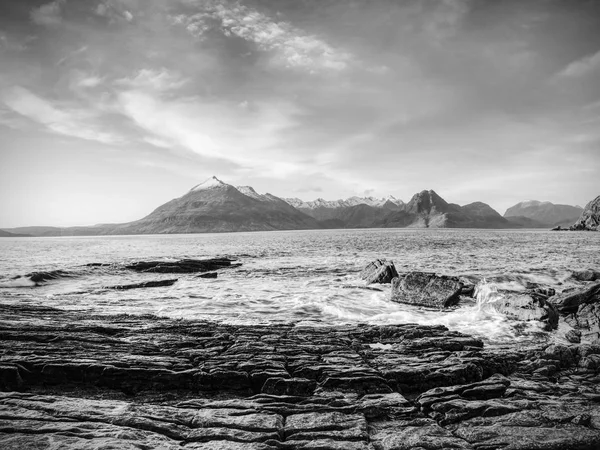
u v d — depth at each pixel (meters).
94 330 12.94
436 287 21.62
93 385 8.80
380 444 6.20
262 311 19.80
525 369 10.73
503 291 20.66
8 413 6.70
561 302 18.78
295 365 9.59
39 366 8.99
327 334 13.33
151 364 9.34
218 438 6.16
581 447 6.26
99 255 68.38
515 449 6.14
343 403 7.68
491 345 13.55
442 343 12.12
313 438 6.28
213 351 10.70
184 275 36.41
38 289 28.38
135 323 14.87
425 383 9.09
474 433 6.67
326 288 27.38
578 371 10.92
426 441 6.23
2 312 16.72
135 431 6.17
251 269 41.16
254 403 7.64
